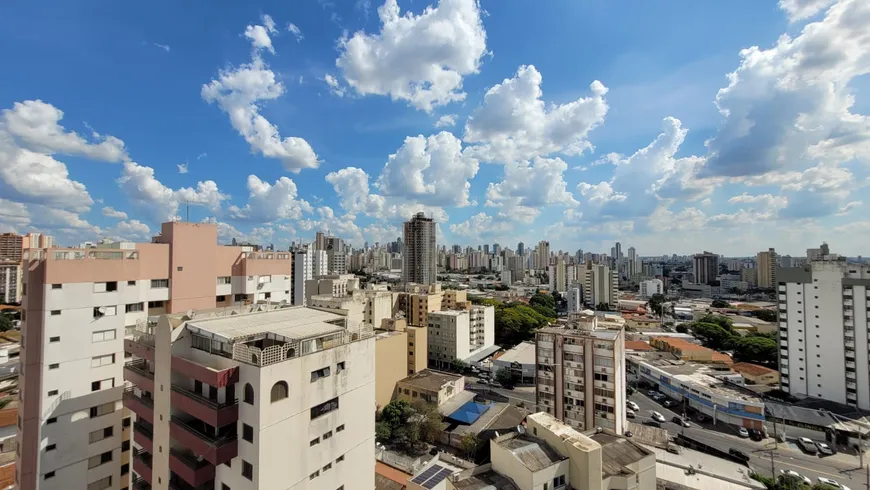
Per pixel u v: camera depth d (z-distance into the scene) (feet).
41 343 110.63
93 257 119.75
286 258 174.70
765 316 544.21
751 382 306.96
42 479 109.70
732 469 168.45
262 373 74.74
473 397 266.98
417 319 418.92
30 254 114.21
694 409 268.82
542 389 203.62
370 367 101.24
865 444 210.79
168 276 137.49
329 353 89.40
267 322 98.63
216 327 90.99
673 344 379.55
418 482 134.62
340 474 92.12
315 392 85.92
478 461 198.29
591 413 189.37
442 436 223.10
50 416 110.93
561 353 198.39
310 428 84.79
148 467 96.84
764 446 217.56
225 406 77.20
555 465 107.86
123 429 125.39
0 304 551.18
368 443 100.22
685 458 177.99
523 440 119.85
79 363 116.26
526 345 403.54
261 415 74.69
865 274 256.11
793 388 278.26
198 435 79.71
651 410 273.33
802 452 210.18
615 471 116.47
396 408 228.84
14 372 321.93
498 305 569.64
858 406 252.83
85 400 117.29
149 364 102.73
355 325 104.94
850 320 258.98
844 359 259.60
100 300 120.26
